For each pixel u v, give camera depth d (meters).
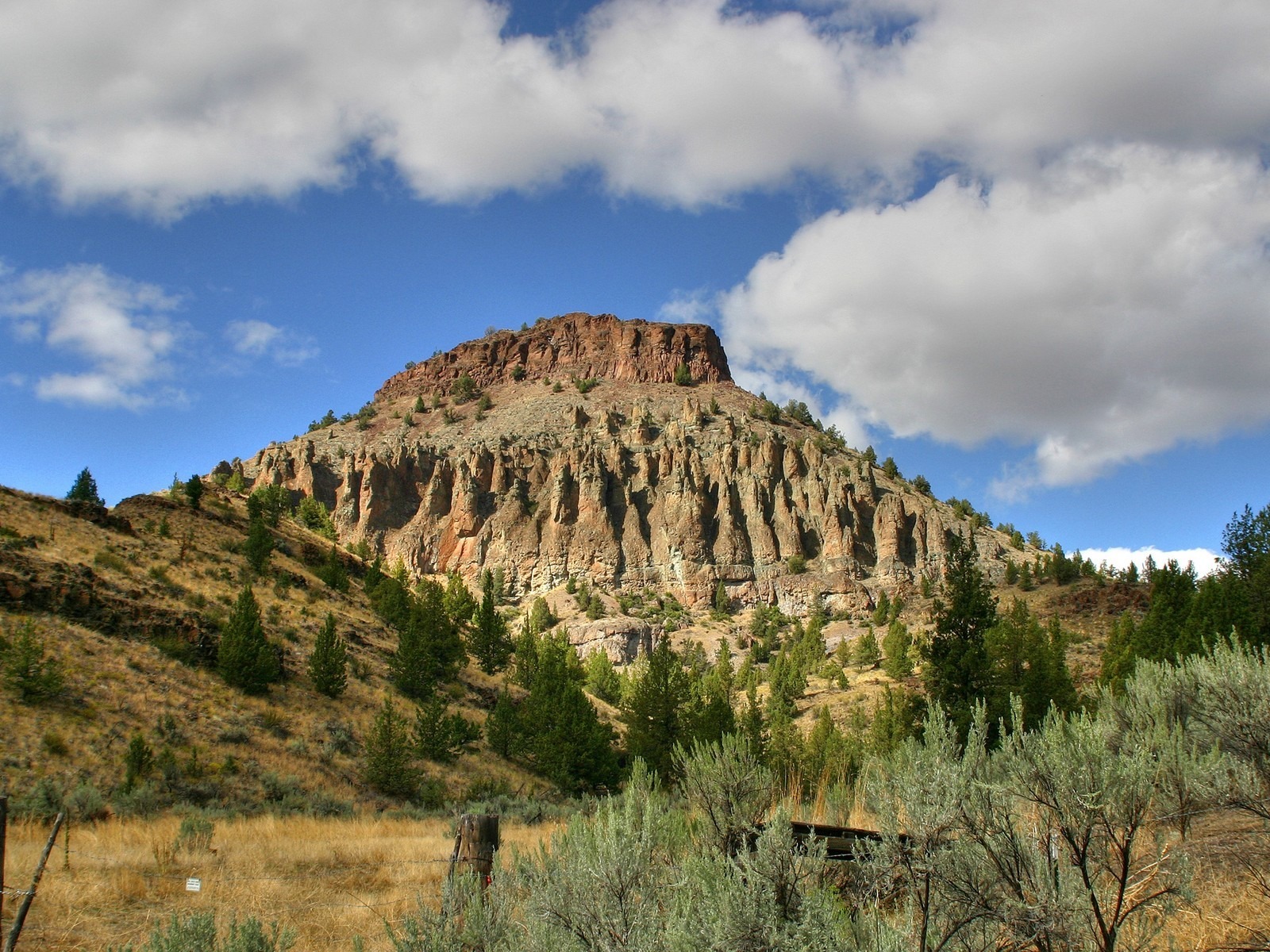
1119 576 129.62
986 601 38.06
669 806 11.25
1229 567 60.69
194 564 65.88
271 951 9.30
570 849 9.20
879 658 125.06
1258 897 7.56
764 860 7.34
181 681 47.81
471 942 8.65
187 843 22.03
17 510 57.66
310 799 40.09
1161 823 7.89
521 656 86.88
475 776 53.78
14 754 34.50
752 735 50.44
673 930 7.08
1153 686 10.99
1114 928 6.66
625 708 62.31
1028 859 7.13
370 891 17.61
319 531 133.62
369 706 58.25
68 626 46.50
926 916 6.89
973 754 7.77
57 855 19.38
